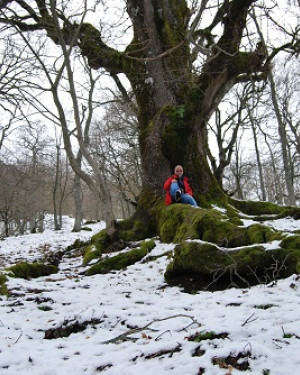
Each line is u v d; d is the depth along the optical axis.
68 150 8.46
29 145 26.61
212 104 9.90
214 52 9.62
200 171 10.15
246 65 9.58
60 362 2.95
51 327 3.84
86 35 10.69
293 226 8.46
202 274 5.37
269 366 2.42
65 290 5.36
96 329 3.77
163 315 3.80
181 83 10.64
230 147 13.28
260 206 10.67
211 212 7.13
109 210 8.95
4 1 9.77
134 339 3.30
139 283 5.78
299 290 4.21
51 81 8.05
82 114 11.81
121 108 14.27
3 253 13.23
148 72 10.57
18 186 28.31
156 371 2.53
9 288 5.36
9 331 3.83
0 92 7.98
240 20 9.41
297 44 9.79
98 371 2.72
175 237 7.63
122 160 18.98
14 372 2.81
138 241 8.82
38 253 11.77
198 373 2.44
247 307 3.78
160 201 9.52
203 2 10.59
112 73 11.31
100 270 6.95
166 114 9.92
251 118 17.03
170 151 9.84
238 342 2.75
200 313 3.71
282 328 2.90
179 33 11.21
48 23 10.16
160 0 10.59
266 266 4.88
